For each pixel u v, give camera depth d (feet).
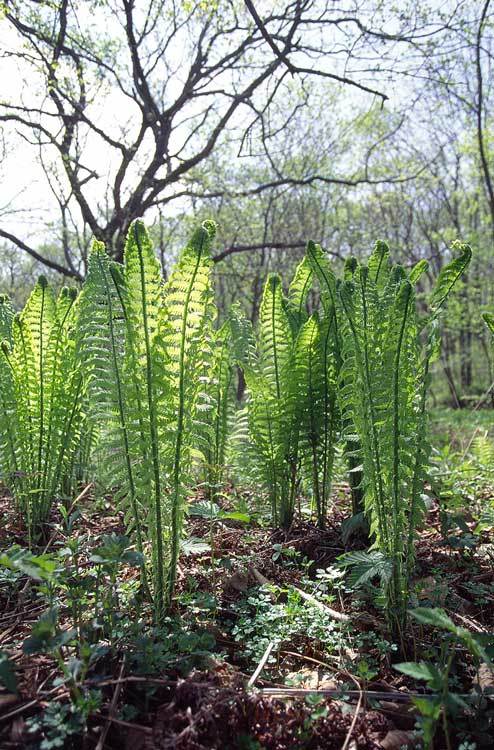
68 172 39.01
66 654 6.54
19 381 10.52
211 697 5.65
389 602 7.27
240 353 12.14
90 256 7.70
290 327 11.23
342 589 8.76
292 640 7.39
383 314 7.39
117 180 38.55
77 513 7.58
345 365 7.85
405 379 7.00
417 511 7.16
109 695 5.93
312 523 11.56
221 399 12.87
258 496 12.48
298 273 12.13
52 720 5.26
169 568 7.61
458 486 12.98
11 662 5.51
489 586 8.61
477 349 89.20
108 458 7.51
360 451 7.64
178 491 7.44
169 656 6.28
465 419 40.45
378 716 5.90
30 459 10.69
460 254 7.04
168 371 7.24
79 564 7.77
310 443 11.05
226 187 47.01
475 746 5.49
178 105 38.81
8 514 11.78
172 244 57.62
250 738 5.36
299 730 5.59
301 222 68.54
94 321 7.53
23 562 5.81
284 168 59.98
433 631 7.54
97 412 7.72
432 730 5.09
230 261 54.24
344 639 7.21
